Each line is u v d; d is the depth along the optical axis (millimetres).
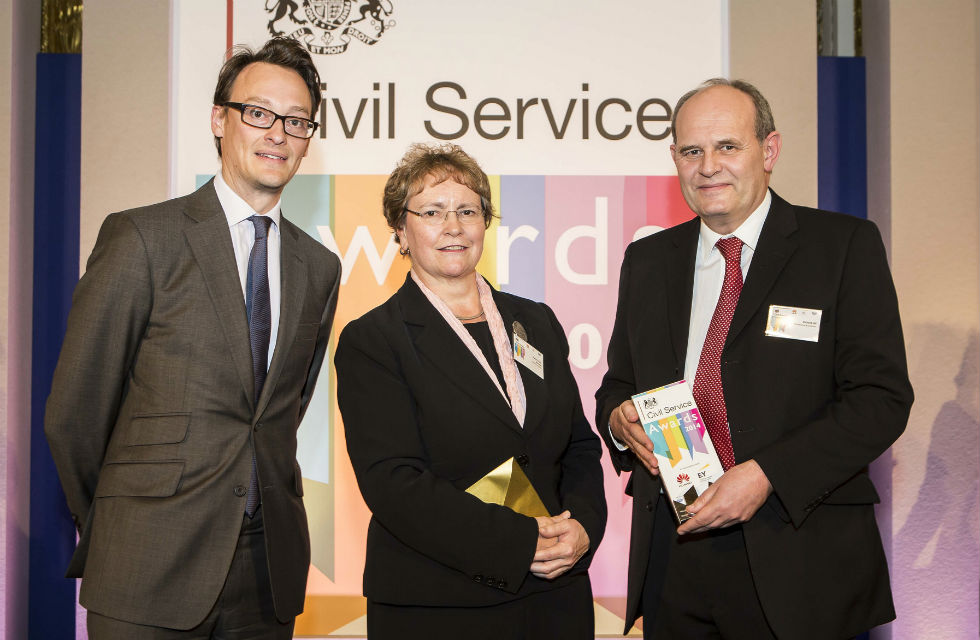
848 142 3709
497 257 3373
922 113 3500
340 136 3355
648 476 1982
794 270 1875
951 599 3410
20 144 3387
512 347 2035
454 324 1967
